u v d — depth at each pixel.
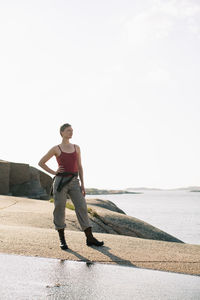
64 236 6.13
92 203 17.64
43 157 5.83
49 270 4.29
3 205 13.46
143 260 5.06
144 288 3.82
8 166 25.06
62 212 5.64
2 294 3.40
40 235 6.15
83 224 5.74
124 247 5.80
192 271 4.71
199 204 92.06
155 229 11.91
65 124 5.91
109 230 10.99
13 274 4.05
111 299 3.44
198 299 3.54
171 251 5.85
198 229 29.67
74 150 5.91
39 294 3.46
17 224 8.80
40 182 29.33
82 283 3.88
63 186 5.67
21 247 5.24
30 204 15.06
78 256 5.04
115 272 4.39
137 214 48.31
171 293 3.70
